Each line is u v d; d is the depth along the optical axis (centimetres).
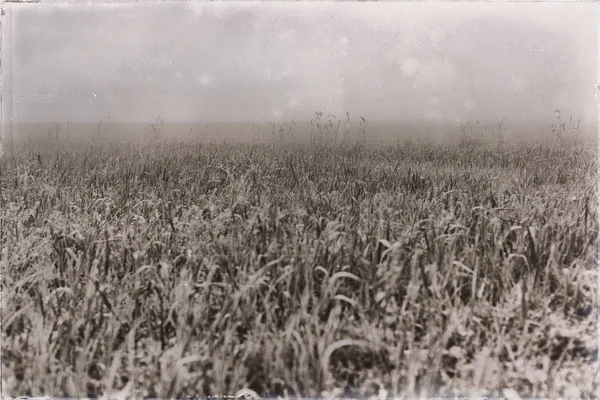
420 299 214
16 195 328
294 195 313
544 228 248
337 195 311
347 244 240
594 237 254
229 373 184
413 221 263
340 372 190
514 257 238
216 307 214
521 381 185
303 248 228
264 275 227
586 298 222
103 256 242
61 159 352
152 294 223
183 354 191
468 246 252
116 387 186
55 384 184
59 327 200
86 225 283
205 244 253
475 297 221
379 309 205
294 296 205
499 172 344
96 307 212
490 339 197
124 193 331
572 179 330
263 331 192
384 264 221
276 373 180
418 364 188
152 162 363
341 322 199
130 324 203
